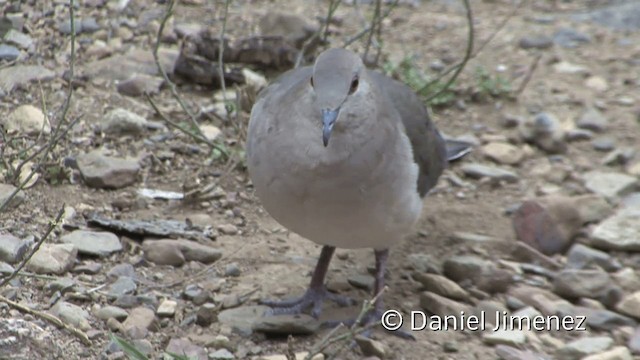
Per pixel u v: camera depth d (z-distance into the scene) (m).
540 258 10.98
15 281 9.40
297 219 8.80
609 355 9.10
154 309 9.45
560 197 11.59
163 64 13.90
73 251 9.91
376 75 10.26
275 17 14.98
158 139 12.39
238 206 11.48
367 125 8.41
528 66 15.55
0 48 13.64
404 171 8.77
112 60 13.78
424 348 9.30
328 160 8.38
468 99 14.55
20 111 12.16
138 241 10.55
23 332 8.30
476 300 10.17
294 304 9.74
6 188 10.62
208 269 10.20
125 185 11.47
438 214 11.83
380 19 13.55
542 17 17.45
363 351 9.12
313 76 8.45
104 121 12.41
